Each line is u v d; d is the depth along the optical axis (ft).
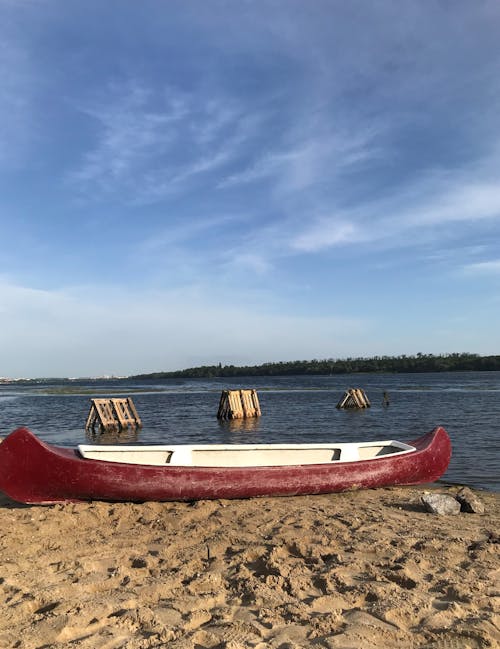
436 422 78.95
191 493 26.86
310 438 64.34
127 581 15.75
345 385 262.88
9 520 23.31
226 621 12.84
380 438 62.69
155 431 77.87
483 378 332.39
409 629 12.49
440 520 23.70
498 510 26.35
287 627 12.55
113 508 25.53
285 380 431.43
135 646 11.45
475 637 11.92
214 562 17.70
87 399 174.81
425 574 16.47
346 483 29.55
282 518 23.81
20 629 12.40
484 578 16.02
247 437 67.41
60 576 16.30
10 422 94.48
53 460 25.25
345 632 12.14
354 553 18.44
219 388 270.26
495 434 61.72
